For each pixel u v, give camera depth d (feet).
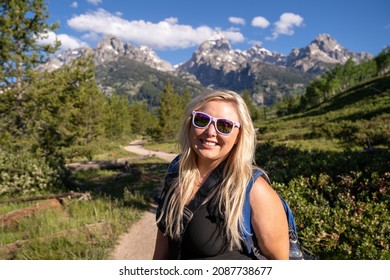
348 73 283.38
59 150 67.26
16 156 49.14
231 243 6.43
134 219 29.43
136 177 56.49
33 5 54.75
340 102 204.13
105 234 25.50
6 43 51.55
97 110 111.75
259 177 6.51
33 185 45.88
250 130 6.96
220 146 6.77
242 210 6.29
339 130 87.61
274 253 6.36
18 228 28.07
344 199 19.93
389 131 67.36
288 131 119.65
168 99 214.69
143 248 23.34
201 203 6.62
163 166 74.74
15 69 53.72
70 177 52.85
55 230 25.58
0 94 51.65
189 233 6.60
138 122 312.71
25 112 54.85
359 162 27.99
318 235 16.39
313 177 23.70
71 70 58.90
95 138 107.34
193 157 7.23
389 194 20.42
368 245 14.55
